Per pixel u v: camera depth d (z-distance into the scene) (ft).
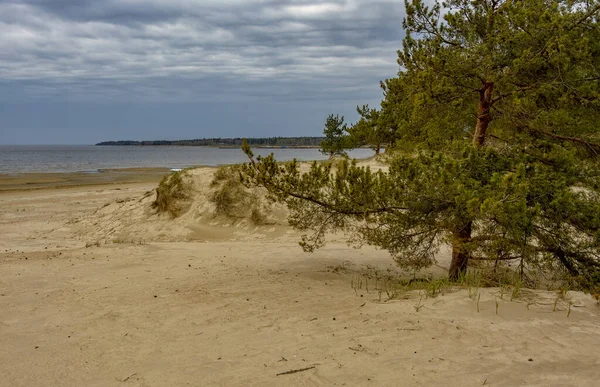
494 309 17.85
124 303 22.68
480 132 28.32
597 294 19.63
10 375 14.02
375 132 77.46
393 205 27.61
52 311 21.43
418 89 29.09
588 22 25.26
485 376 12.19
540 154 26.37
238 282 27.68
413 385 11.86
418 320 17.17
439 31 28.50
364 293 24.45
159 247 41.98
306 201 30.58
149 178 153.89
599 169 25.77
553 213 24.02
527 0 26.32
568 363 12.89
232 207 54.65
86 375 13.84
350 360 13.74
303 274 30.81
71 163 279.08
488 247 24.72
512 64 25.44
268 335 16.92
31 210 75.72
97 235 55.42
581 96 25.18
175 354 15.37
